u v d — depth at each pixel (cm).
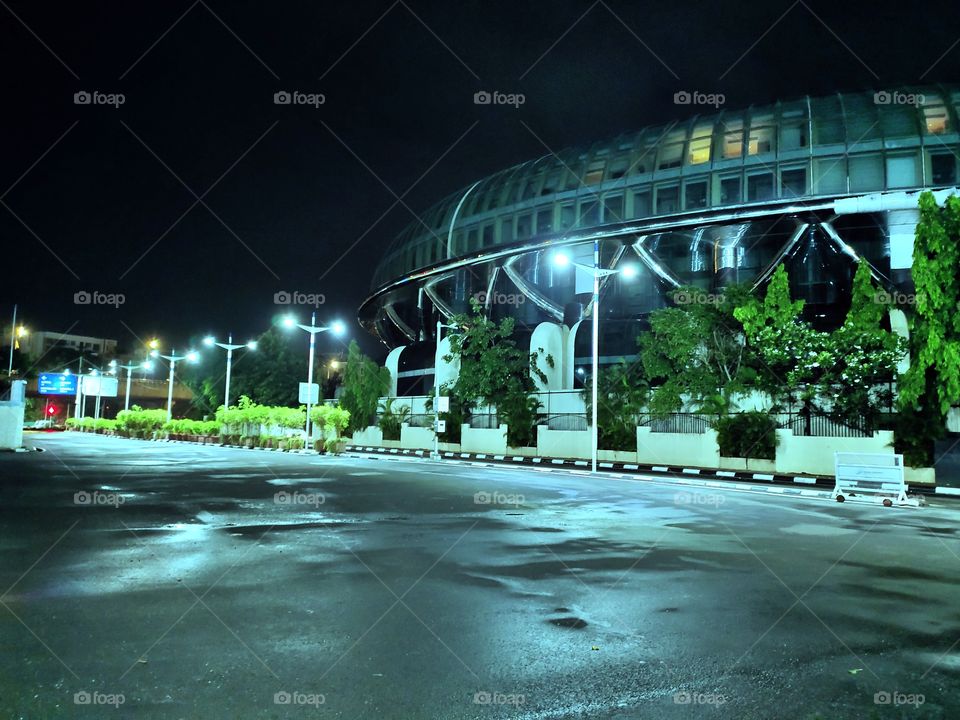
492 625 658
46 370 10006
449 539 1129
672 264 4678
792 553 1064
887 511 1733
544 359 4566
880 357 2778
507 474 2756
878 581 874
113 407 11131
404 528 1238
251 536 1124
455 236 5809
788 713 474
